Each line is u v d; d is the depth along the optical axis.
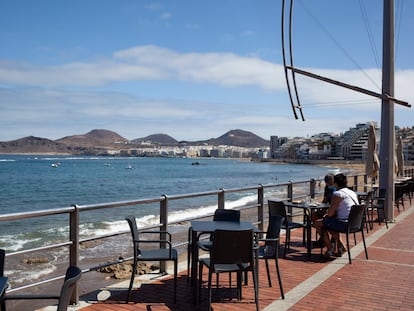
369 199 11.09
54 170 97.38
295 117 12.09
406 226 11.85
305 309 5.20
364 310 5.18
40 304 7.68
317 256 8.16
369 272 6.96
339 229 7.73
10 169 98.88
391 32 12.12
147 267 9.54
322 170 137.62
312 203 9.14
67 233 17.64
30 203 34.03
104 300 5.45
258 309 5.00
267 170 132.38
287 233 8.21
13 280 9.50
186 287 6.06
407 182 18.25
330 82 11.81
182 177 77.81
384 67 12.27
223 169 132.25
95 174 82.31
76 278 2.83
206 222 6.25
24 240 15.78
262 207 9.64
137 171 100.44
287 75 11.93
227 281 6.42
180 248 12.02
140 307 5.21
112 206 5.60
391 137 12.48
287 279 6.53
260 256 5.81
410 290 5.99
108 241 13.91
